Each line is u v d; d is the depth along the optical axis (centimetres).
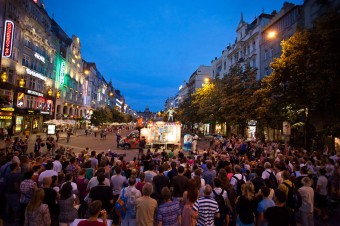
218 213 479
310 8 2478
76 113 6638
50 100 4544
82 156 1223
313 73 1631
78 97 6719
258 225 493
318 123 2116
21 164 779
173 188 632
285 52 1886
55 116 4816
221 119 3441
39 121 4222
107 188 549
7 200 659
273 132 3095
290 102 1908
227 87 3158
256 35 3847
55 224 520
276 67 1903
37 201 435
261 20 3941
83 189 672
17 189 660
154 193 651
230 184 625
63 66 5288
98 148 2772
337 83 1448
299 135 2556
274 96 2383
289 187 623
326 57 1483
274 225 404
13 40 3131
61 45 5391
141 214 465
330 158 1144
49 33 4534
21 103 3403
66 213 507
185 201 538
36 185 623
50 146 1862
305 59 1712
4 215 707
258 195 535
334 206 845
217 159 1179
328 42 1494
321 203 791
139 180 702
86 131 4791
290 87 1905
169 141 2698
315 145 2009
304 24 2577
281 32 3158
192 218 461
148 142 2688
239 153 1747
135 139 2761
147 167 916
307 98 1772
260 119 2583
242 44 4391
